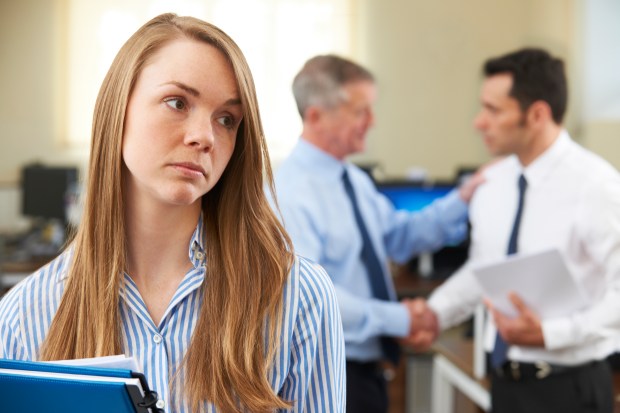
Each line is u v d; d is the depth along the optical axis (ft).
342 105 7.48
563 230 7.13
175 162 2.83
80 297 3.06
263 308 3.05
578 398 6.95
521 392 7.16
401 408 13.01
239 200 3.10
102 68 20.63
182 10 20.89
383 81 21.48
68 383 2.59
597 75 20.40
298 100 7.66
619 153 19.92
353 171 8.45
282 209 7.30
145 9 20.71
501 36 21.61
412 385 13.51
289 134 21.38
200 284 3.06
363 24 21.33
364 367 7.49
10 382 2.65
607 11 20.44
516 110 7.25
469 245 14.78
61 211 17.30
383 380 7.77
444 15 21.49
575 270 7.15
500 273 6.91
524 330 6.94
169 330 3.06
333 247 7.48
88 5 20.52
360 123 7.59
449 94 21.66
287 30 21.22
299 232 7.25
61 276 3.14
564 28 20.77
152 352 3.04
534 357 7.09
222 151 2.94
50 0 20.38
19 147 20.44
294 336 3.13
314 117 7.55
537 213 7.31
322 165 7.57
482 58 21.66
